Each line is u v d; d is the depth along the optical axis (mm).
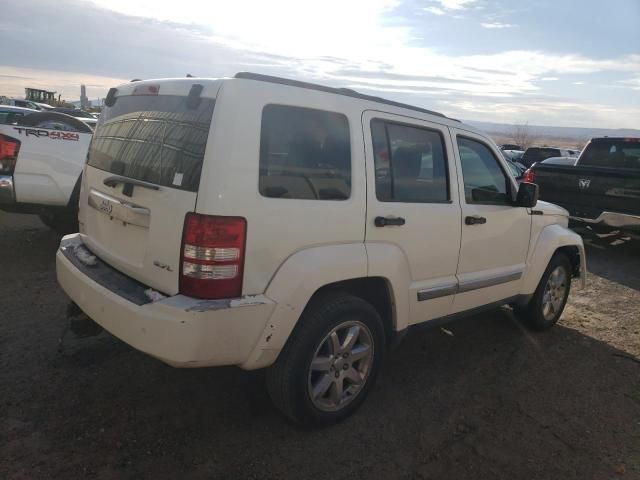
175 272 2479
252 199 2469
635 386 3869
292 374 2740
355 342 3045
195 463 2631
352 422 3119
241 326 2482
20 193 5574
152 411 3041
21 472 2447
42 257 5750
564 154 23391
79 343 3764
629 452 3027
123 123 3125
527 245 4363
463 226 3646
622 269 7438
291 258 2633
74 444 2686
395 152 3215
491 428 3176
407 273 3266
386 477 2662
